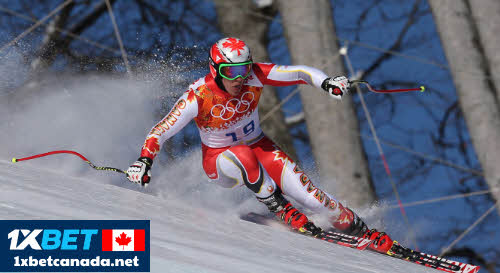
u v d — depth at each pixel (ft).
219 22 103.96
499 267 130.41
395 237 74.59
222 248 26.84
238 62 39.91
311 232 43.91
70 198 29.17
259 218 46.75
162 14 120.47
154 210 33.96
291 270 25.85
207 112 42.06
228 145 44.21
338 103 91.25
